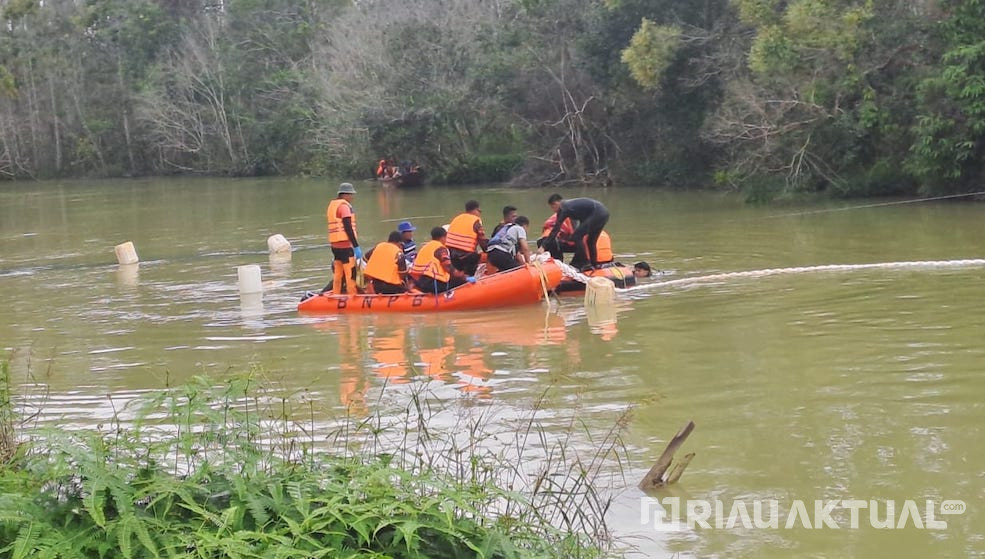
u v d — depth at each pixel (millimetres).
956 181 24500
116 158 60594
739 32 30375
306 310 13664
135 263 19547
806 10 25453
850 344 10461
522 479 6805
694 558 5734
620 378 9516
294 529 4688
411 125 40500
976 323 11148
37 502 4914
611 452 7398
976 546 5770
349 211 14305
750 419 8117
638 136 34969
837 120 25641
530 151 37656
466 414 8422
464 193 35625
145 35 61500
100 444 5238
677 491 6672
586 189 34562
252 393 8445
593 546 5492
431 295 13336
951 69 22922
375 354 10930
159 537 4703
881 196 25938
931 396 8531
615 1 32438
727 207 25812
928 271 14617
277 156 54906
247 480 5133
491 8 42500
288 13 60250
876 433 7660
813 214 23094
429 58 41312
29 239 25188
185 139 58344
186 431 5902
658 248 18578
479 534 4957
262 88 56781
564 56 36000
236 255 20453
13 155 60469
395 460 6520
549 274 13438
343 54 46312
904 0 25578
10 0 59500
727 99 28906
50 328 13141
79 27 62438
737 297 13359
